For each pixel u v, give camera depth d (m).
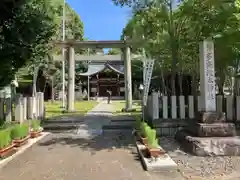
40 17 7.46
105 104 24.88
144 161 5.52
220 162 5.66
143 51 10.75
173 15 8.89
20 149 6.95
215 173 4.98
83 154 6.48
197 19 8.05
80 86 38.12
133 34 10.36
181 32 9.11
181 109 8.68
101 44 15.69
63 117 13.39
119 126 10.42
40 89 30.34
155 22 9.23
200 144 6.18
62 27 17.38
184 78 13.44
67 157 6.21
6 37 7.11
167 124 8.58
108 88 39.78
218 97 8.52
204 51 7.05
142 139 7.07
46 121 11.90
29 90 24.30
